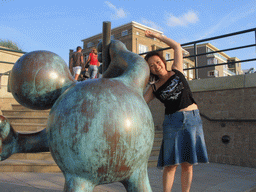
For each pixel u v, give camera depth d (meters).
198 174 3.32
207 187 2.64
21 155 3.57
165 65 1.88
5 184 2.54
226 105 4.26
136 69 1.07
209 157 4.43
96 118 0.80
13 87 1.02
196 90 4.64
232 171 3.55
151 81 1.92
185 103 1.82
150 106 5.63
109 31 1.23
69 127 0.80
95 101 0.83
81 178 0.85
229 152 4.16
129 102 0.87
